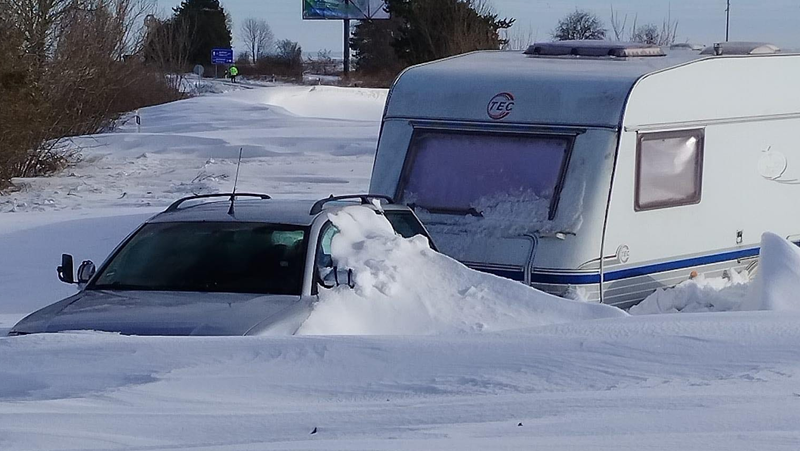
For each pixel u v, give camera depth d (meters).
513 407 4.95
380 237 7.90
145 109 43.66
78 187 22.62
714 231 11.09
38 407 5.09
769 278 9.40
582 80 10.38
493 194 10.39
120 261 7.80
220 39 85.69
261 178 23.67
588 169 10.05
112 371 5.68
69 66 27.70
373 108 52.34
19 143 22.92
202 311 6.87
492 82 10.73
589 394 5.17
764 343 6.02
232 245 7.68
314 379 5.56
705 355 5.84
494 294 7.53
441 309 7.27
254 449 4.25
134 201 19.70
